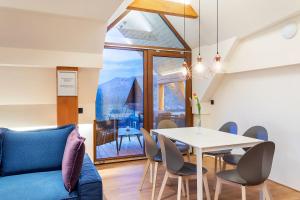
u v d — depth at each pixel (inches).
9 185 77.0
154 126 177.0
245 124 150.9
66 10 93.1
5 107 123.2
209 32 157.9
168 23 175.6
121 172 145.3
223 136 111.1
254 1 116.0
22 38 106.0
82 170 81.1
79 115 138.3
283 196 111.2
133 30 167.2
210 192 116.0
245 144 96.7
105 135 164.6
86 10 93.3
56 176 85.4
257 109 141.6
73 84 122.7
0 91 120.5
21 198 68.9
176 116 186.7
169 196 111.3
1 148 89.7
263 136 110.9
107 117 164.7
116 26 161.5
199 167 88.9
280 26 120.9
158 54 176.2
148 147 112.2
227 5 129.5
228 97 165.5
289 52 116.0
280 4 108.0
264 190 84.5
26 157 89.9
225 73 161.6
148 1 138.0
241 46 147.2
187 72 149.4
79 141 76.4
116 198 109.0
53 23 102.7
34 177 84.2
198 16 152.6
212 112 182.7
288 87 122.2
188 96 187.5
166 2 143.1
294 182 119.6
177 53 182.4
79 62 121.3
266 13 117.0
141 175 140.1
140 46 169.6
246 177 79.0
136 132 173.8
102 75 162.1
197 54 179.9
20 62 110.7
